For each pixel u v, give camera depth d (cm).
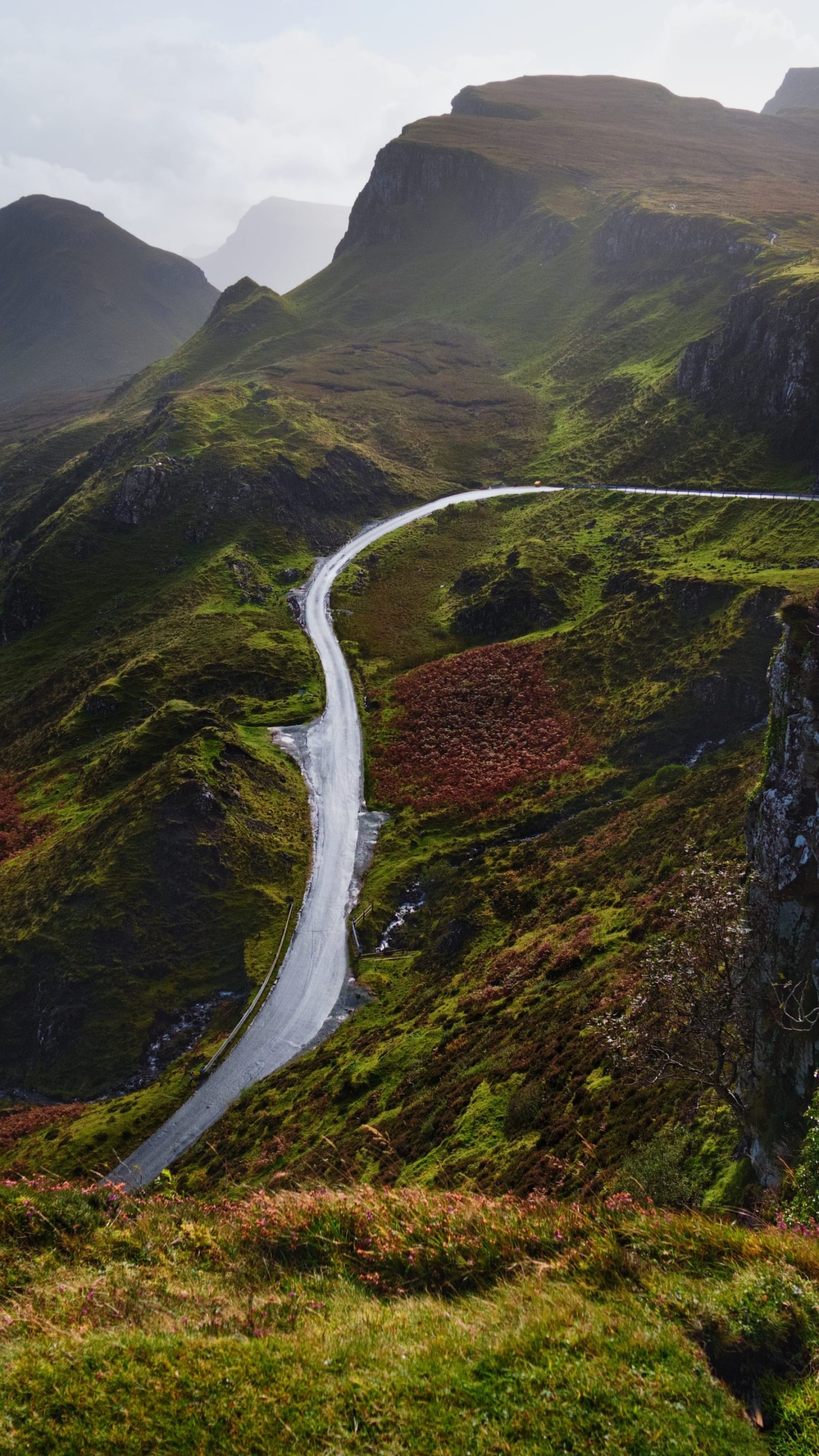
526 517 17688
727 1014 2103
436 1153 3903
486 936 7062
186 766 9931
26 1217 1286
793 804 2142
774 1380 959
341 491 19562
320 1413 889
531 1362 944
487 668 12494
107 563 18350
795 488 15038
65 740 13350
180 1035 7775
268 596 16212
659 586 11906
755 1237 1174
